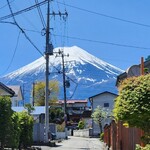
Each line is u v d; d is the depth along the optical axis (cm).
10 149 2222
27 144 2538
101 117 7494
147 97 960
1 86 2678
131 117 974
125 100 982
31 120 2559
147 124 982
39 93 8000
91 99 8306
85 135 8125
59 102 10388
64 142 4894
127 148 1720
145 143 1062
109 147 3139
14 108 4491
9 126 1764
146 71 1423
